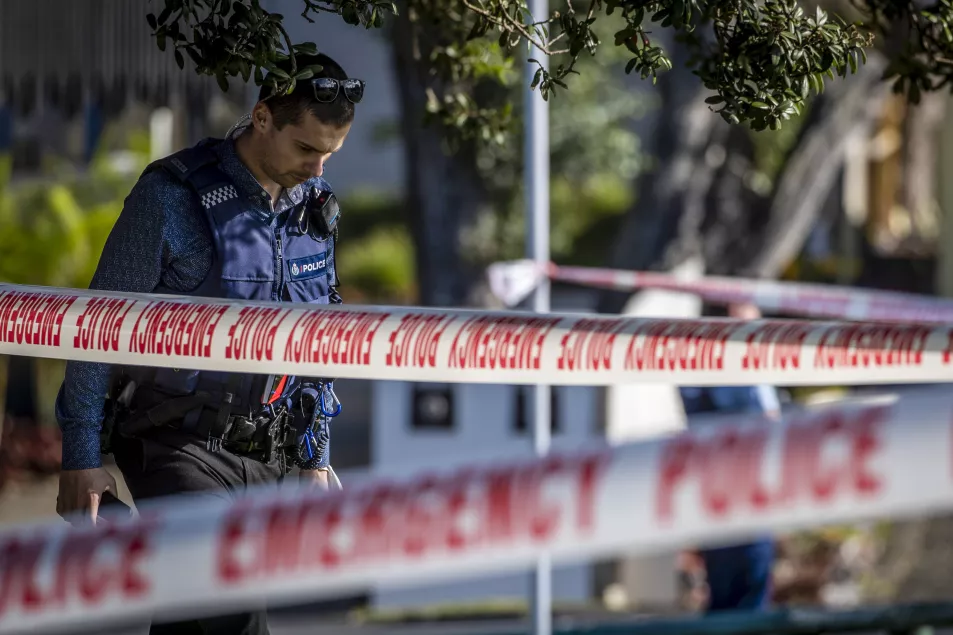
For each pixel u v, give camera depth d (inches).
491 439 1027.3
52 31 864.3
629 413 992.9
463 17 510.3
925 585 1042.1
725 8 362.0
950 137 1571.1
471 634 698.2
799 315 1101.1
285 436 383.9
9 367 1513.3
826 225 2453.2
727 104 362.6
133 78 855.7
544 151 648.4
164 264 367.6
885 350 265.4
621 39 357.4
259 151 366.6
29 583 236.2
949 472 185.0
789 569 1034.7
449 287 1282.0
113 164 1424.7
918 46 437.4
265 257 371.9
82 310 344.5
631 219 1307.8
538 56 610.2
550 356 296.0
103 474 366.3
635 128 2010.3
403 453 1038.4
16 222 1393.9
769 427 197.2
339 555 218.8
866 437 189.5
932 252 2455.7
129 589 231.6
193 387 368.8
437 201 1270.9
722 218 1294.3
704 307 1133.7
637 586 1021.8
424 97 1202.0
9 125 1386.6
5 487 1338.6
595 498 203.3
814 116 1296.8
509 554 208.5
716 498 197.0
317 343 318.7
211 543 226.5
